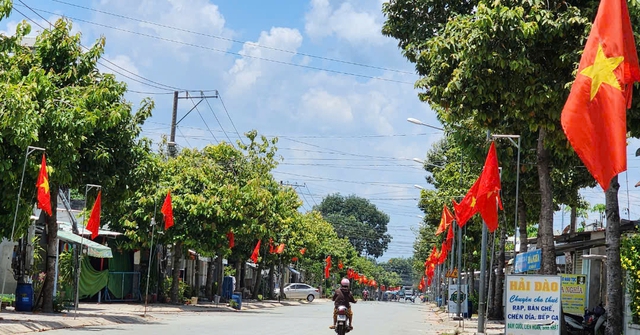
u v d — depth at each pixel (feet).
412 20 68.28
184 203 119.03
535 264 75.10
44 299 86.43
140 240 119.55
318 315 123.85
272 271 218.59
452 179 132.26
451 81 55.01
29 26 70.03
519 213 102.99
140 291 132.05
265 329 80.33
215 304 145.48
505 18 51.01
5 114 59.82
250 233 136.87
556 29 51.57
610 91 32.07
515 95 54.49
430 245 246.27
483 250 89.25
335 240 310.45
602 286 96.63
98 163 83.35
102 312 95.86
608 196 59.72
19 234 66.69
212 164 128.16
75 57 78.64
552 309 52.90
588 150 32.19
